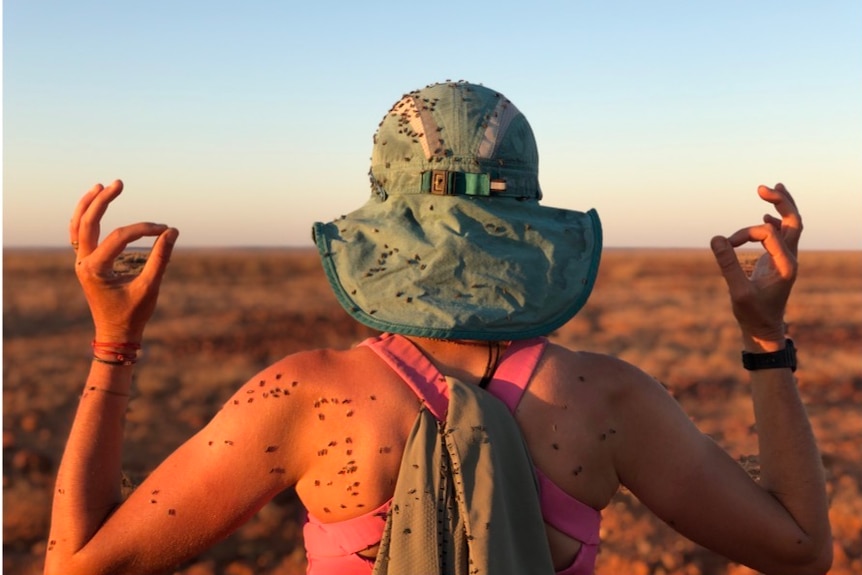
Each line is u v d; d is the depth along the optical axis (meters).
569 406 1.61
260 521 8.70
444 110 1.72
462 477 1.49
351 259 1.67
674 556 7.77
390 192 1.75
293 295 46.66
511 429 1.56
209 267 69.00
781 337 1.79
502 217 1.68
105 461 1.67
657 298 45.41
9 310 35.66
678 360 21.97
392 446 1.55
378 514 1.55
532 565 1.52
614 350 24.06
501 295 1.62
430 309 1.60
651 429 1.67
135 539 1.58
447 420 1.53
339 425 1.57
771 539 1.71
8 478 10.48
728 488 1.70
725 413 15.37
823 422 14.86
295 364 1.62
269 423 1.58
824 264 73.56
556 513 1.58
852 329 29.52
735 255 1.75
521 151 1.74
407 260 1.65
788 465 1.75
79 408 1.69
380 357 1.62
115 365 1.70
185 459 1.62
